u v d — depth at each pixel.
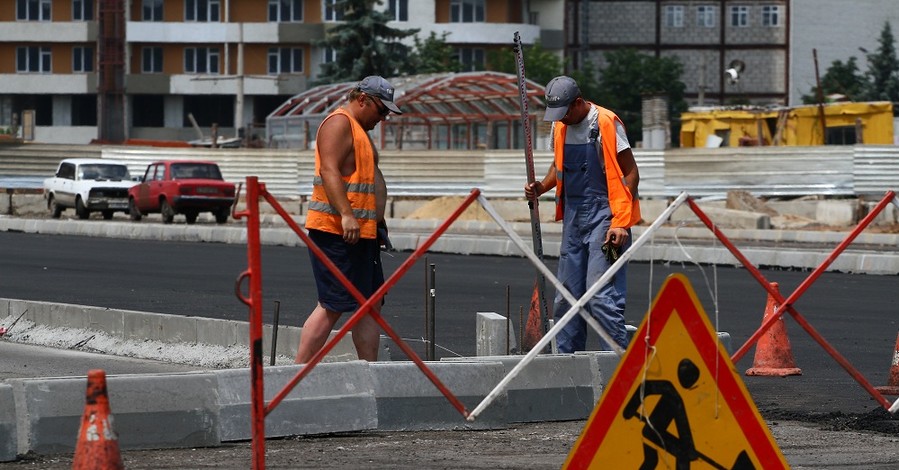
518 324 43.56
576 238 28.89
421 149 142.00
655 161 125.00
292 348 33.97
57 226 106.94
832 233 90.88
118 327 38.81
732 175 123.62
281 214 21.64
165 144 182.38
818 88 149.12
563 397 26.58
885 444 23.94
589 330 41.56
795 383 31.59
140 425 23.06
